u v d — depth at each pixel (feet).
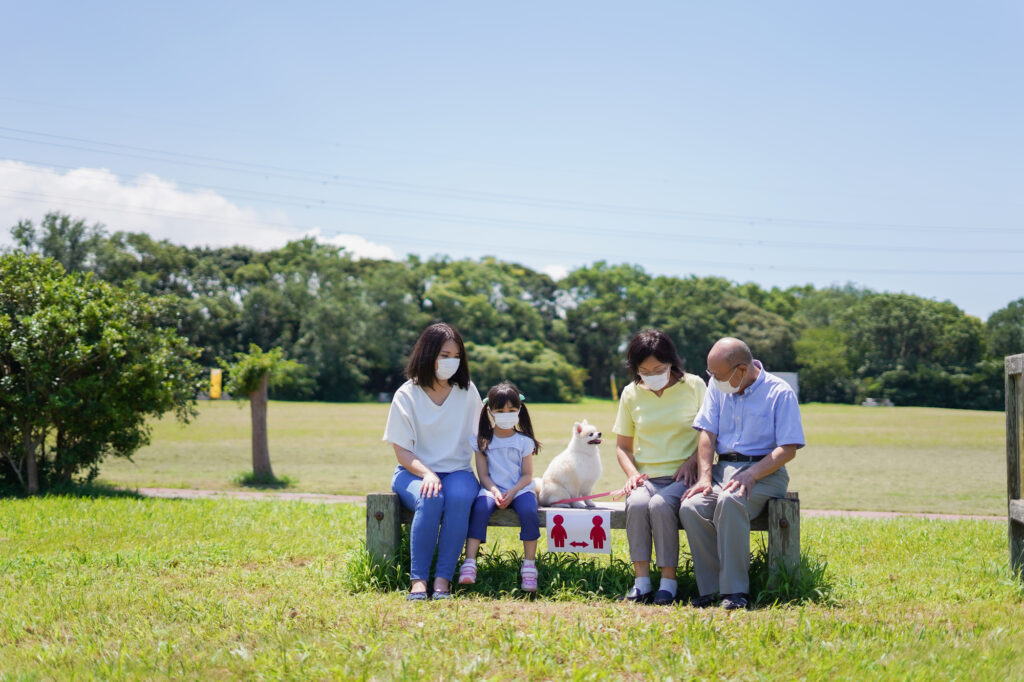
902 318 341.82
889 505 45.19
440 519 18.62
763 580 18.16
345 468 65.82
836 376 330.75
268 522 29.19
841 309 392.88
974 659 13.56
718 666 13.16
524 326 361.30
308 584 19.25
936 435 116.26
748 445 18.67
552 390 315.78
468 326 346.74
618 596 18.20
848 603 17.34
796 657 13.58
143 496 41.50
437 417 19.83
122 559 21.95
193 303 277.64
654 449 19.69
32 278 42.01
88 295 42.70
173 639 14.75
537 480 21.59
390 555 19.22
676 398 19.79
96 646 14.42
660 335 19.39
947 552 24.30
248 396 56.08
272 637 14.78
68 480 43.01
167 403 43.91
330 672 12.96
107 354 40.47
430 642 14.30
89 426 41.70
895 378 326.24
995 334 337.31
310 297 296.10
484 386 306.55
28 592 18.37
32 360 39.65
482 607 17.01
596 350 382.83
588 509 19.77
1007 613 16.79
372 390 305.53
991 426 142.51
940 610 16.92
